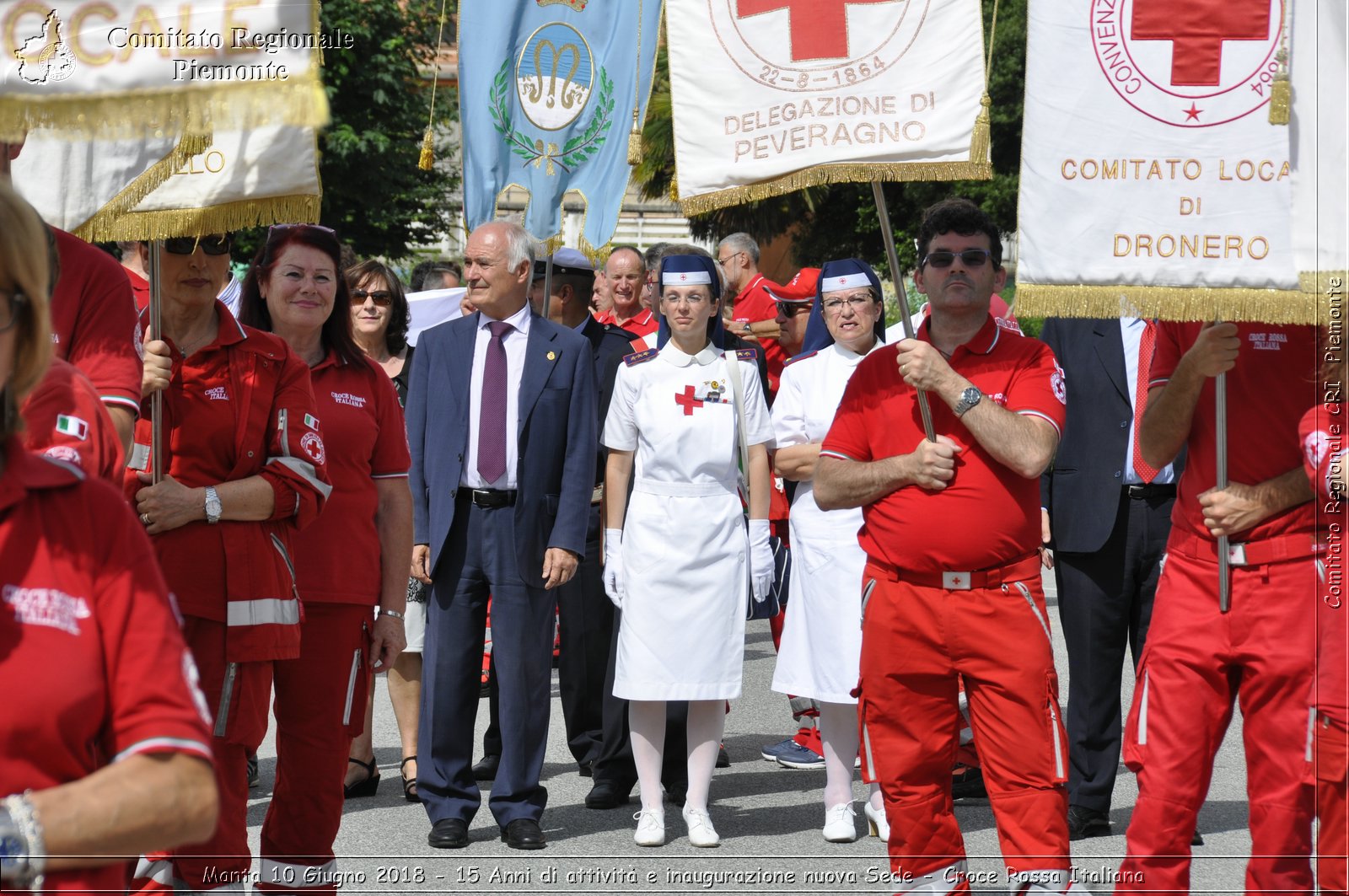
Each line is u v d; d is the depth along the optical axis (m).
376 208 33.22
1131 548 7.61
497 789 7.62
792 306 10.92
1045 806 5.45
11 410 2.93
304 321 6.30
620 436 7.93
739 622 7.69
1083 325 7.79
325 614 6.00
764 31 5.61
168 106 4.66
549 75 8.18
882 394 5.78
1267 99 4.97
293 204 5.16
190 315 5.57
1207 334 5.10
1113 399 7.65
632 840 7.70
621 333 9.75
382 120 33.25
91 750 2.98
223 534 5.36
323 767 5.89
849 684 7.58
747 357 7.95
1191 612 5.21
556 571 7.58
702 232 38.62
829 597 7.74
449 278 14.73
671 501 7.66
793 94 5.60
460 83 8.18
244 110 4.64
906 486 5.59
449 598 7.65
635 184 38.47
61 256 4.46
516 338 7.81
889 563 5.63
